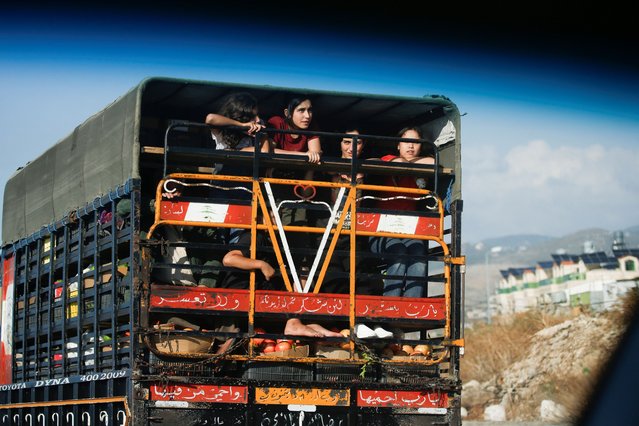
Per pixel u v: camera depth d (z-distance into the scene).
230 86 8.48
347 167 8.70
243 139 8.76
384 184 9.39
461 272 8.48
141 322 7.69
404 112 9.41
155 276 8.15
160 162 8.70
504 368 27.31
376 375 8.25
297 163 8.49
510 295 64.69
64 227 9.41
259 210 8.20
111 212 8.36
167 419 7.63
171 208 7.89
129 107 8.14
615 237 59.31
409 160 9.27
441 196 9.09
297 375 8.02
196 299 7.83
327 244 8.74
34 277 10.42
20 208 11.00
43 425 9.77
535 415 22.50
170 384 7.67
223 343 8.16
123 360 8.00
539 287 63.12
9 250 11.28
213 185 8.16
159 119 9.79
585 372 23.44
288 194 9.05
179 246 7.87
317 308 8.07
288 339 7.98
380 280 9.05
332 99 9.02
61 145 9.78
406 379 8.22
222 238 8.64
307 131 8.34
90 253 8.80
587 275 54.00
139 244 7.77
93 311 8.65
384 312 8.23
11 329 11.02
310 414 7.94
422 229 8.47
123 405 7.87
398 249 8.92
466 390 26.22
